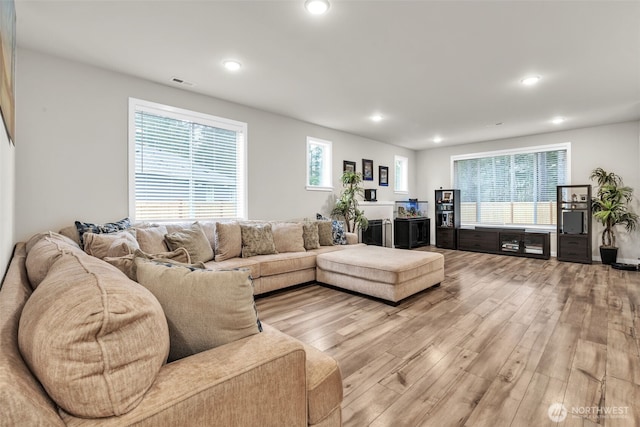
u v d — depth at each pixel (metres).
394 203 7.18
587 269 4.83
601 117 4.94
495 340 2.38
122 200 3.31
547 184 6.09
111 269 1.00
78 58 2.96
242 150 4.36
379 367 2.00
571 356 2.12
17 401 0.56
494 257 5.97
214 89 3.76
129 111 3.34
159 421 0.71
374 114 4.80
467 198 7.22
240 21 2.36
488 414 1.56
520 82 3.53
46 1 2.11
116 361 0.68
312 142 5.41
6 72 1.28
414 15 2.28
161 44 2.70
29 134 2.78
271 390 0.94
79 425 0.64
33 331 0.66
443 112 4.68
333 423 1.18
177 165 3.77
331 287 3.87
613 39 2.61
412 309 3.07
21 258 1.86
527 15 2.28
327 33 2.52
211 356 0.93
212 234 3.68
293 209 5.05
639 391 1.73
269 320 2.80
